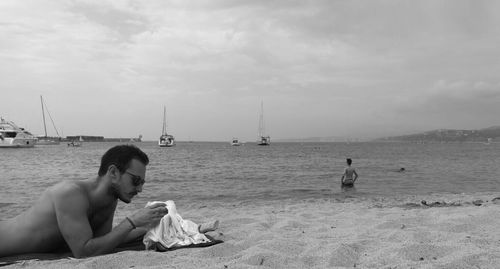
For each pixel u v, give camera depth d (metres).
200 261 3.10
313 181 17.83
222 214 7.11
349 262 3.13
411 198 10.67
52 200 3.25
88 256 3.23
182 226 3.90
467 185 15.60
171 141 113.44
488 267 2.83
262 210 8.02
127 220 3.45
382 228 4.82
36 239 3.27
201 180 18.39
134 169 3.31
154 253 3.29
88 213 3.36
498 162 35.84
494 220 4.86
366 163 34.50
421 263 2.97
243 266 2.86
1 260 3.21
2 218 7.69
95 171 24.28
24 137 73.38
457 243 3.58
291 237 4.16
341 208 8.13
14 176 20.39
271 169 26.56
